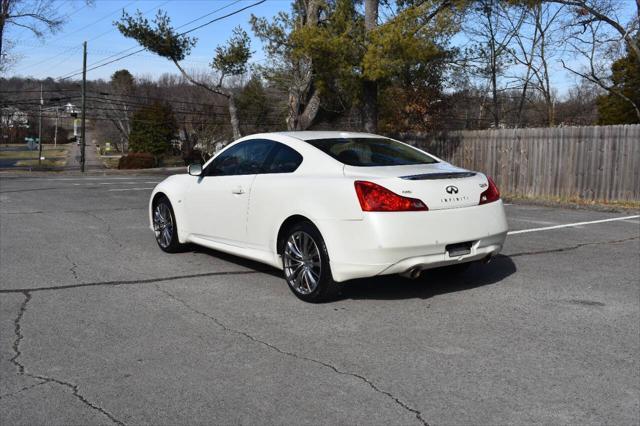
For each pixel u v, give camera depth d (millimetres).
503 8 22391
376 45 15219
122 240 9078
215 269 7078
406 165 5887
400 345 4566
